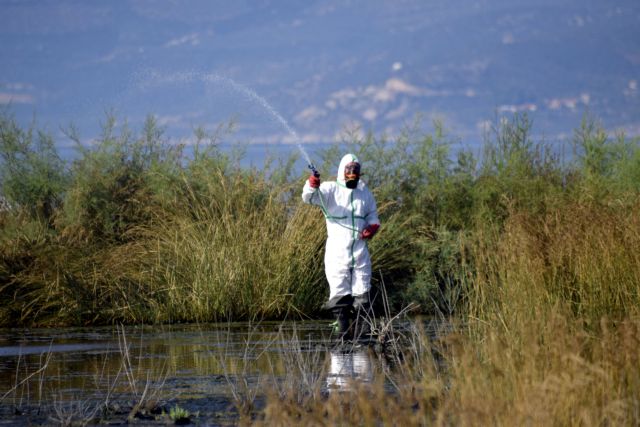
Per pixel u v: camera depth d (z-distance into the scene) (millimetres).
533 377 19562
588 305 32156
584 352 21844
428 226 52281
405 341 35906
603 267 33438
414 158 55812
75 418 24578
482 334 29594
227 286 44875
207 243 46094
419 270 48719
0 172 54531
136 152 55625
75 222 50906
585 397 19203
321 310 46312
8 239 48469
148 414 24844
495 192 53969
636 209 38031
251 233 47438
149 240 48719
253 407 25359
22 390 28141
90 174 53406
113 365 32156
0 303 44031
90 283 44781
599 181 55969
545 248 34500
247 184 50781
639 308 30922
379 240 48531
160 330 41156
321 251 47406
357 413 20406
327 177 51062
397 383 27078
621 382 20062
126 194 52500
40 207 53719
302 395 24734
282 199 50438
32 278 44500
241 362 32438
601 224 36031
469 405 18781
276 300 45125
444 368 28484
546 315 25688
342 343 35812
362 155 55312
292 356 29719
